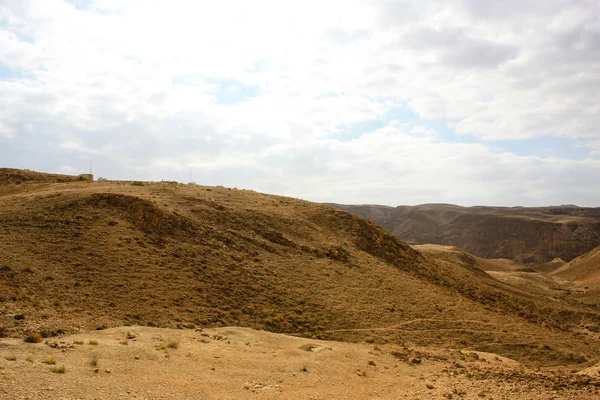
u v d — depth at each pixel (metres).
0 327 20.55
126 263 33.97
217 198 57.56
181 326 26.72
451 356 27.58
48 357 16.30
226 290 34.84
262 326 30.75
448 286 52.75
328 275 43.97
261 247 46.59
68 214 40.12
